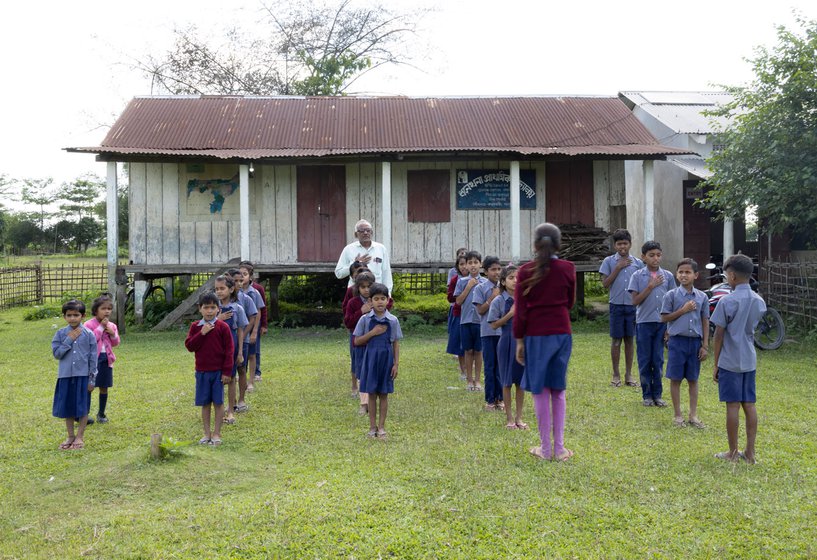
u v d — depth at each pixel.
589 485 4.47
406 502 4.15
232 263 13.37
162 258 13.72
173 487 4.48
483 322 6.62
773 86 11.18
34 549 3.62
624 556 3.47
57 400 5.61
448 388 7.70
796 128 10.75
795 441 5.49
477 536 3.71
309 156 12.31
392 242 13.95
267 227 13.88
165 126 13.66
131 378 8.51
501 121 14.26
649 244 6.73
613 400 6.98
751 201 11.10
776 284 11.80
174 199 13.71
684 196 16.00
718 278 12.62
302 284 17.48
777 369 8.61
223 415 6.08
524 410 6.64
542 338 5.07
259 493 4.38
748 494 4.30
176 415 6.57
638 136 13.48
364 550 3.54
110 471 4.77
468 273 8.08
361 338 5.69
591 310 14.96
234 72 25.31
